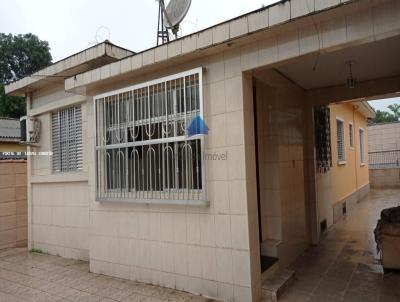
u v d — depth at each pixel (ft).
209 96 12.02
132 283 13.85
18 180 22.80
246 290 11.09
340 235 20.25
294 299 11.44
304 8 9.13
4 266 17.35
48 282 14.49
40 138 20.94
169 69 13.16
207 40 11.18
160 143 13.08
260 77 13.05
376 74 15.76
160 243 13.35
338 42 9.38
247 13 10.27
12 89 21.31
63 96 19.35
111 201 14.71
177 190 12.58
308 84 17.37
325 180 22.08
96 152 15.40
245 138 11.27
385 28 8.71
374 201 34.55
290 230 15.25
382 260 13.70
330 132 24.91
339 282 12.80
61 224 19.27
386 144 52.85
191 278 12.43
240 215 11.25
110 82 15.11
